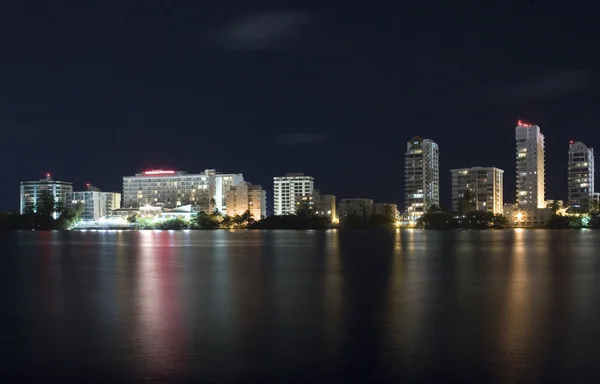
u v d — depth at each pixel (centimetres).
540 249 11112
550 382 2211
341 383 2219
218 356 2561
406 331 3016
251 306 3809
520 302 3938
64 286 5031
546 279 5447
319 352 2614
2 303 4006
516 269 6562
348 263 7581
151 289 4778
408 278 5575
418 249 11288
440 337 2877
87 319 3391
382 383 2217
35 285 5116
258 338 2873
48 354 2606
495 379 2247
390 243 14338
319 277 5703
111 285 5075
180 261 8106
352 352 2612
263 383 2220
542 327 3089
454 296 4259
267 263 7656
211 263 7688
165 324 3231
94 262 8006
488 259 8275
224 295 4362
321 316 3441
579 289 4650
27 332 3041
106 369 2391
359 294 4381
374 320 3312
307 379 2259
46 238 19200
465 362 2447
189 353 2605
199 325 3191
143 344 2769
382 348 2677
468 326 3127
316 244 13912
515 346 2689
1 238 19238
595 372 2311
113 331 3050
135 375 2316
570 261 7825
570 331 2988
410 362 2455
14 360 2519
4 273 6312
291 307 3772
